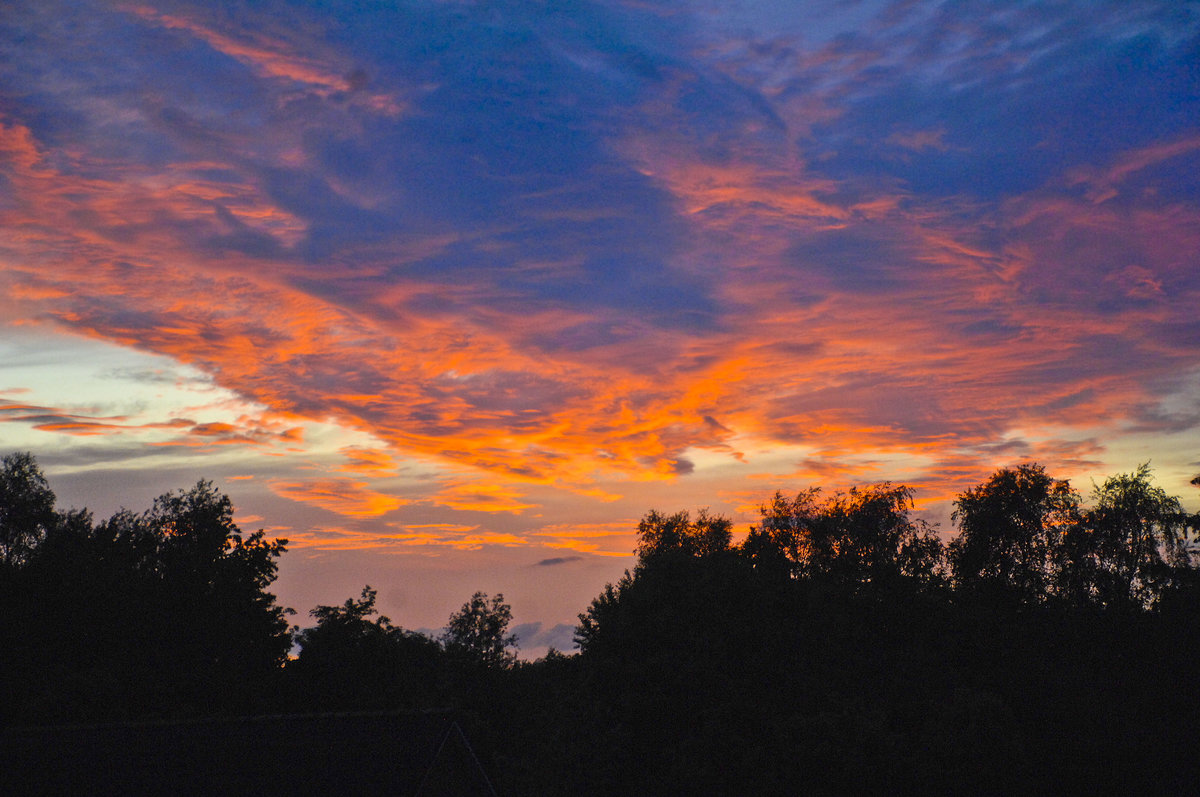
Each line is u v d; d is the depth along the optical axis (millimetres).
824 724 36219
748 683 40000
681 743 37031
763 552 51031
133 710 52844
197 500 70750
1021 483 64500
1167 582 55094
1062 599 57938
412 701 67562
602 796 37469
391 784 27641
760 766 36156
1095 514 60594
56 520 67250
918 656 44875
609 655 41344
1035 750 38406
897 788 36188
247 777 27375
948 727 37406
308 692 64188
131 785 26203
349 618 67938
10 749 27922
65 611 55094
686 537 80062
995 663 46938
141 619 57969
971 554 63406
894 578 52125
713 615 42438
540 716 49094
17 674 50812
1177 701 42219
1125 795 37469
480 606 80000
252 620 65938
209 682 57844
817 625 44781
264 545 70375
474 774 34094
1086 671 46031
